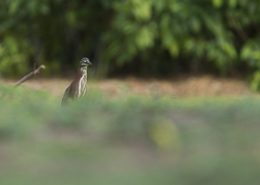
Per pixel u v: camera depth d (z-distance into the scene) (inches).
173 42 2181.3
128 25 2185.0
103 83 2098.9
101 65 2277.3
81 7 2319.1
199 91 2098.9
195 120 871.1
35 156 717.3
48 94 1461.6
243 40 2295.8
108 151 742.5
